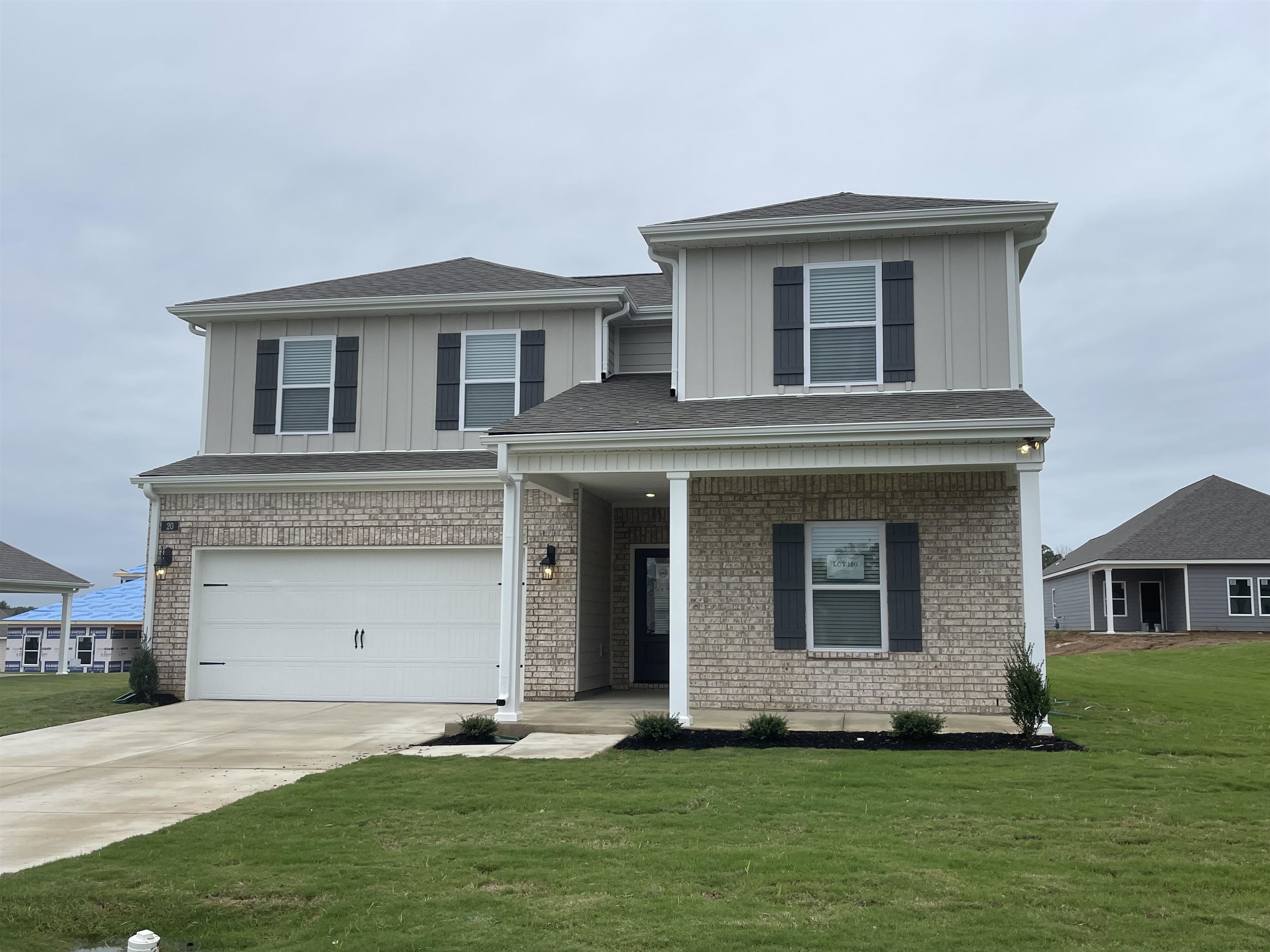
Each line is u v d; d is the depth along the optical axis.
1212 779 8.62
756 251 13.80
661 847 6.59
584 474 12.42
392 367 16.36
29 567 25.55
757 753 10.09
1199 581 31.55
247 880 6.04
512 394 15.97
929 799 7.90
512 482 12.32
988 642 12.70
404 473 15.02
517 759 9.99
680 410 12.92
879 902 5.41
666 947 4.77
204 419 16.81
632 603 16.34
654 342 16.88
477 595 15.10
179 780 9.49
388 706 14.80
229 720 13.46
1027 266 14.38
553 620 14.59
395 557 15.39
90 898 5.82
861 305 13.44
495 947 4.82
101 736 12.30
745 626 13.35
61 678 22.36
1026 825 7.07
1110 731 11.52
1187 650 25.20
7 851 7.00
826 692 13.01
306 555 15.62
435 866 6.24
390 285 17.02
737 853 6.35
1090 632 35.72
